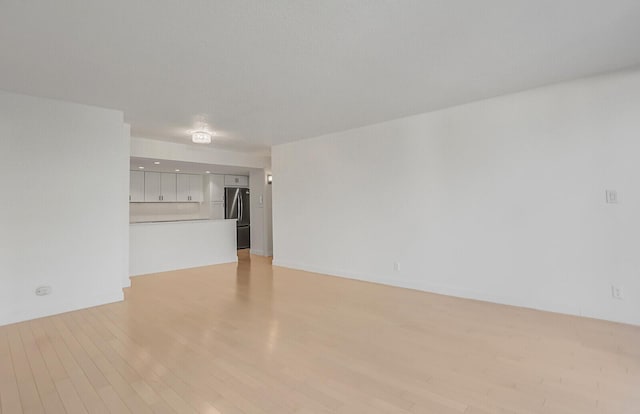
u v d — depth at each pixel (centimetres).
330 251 548
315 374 221
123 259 467
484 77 317
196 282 496
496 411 178
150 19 212
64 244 361
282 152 628
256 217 791
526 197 355
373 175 488
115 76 301
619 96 304
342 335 288
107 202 393
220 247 669
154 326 312
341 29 229
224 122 465
